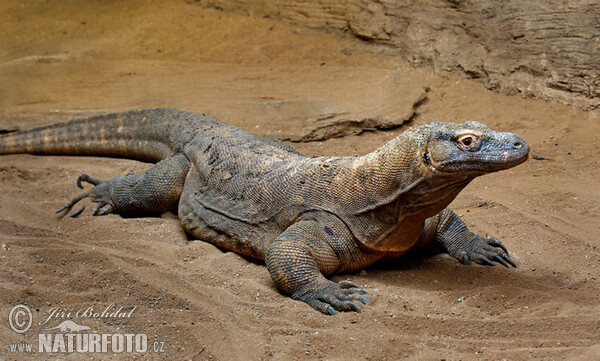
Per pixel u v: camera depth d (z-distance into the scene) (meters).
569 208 8.01
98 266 6.62
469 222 7.78
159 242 7.45
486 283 6.32
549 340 5.21
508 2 12.28
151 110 10.14
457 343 5.21
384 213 6.22
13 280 6.40
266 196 6.96
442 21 13.40
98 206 8.34
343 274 6.53
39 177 9.71
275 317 5.71
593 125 10.48
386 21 14.38
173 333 5.36
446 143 5.73
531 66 11.73
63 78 13.86
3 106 12.23
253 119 11.32
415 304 5.83
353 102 11.76
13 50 16.23
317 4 16.05
